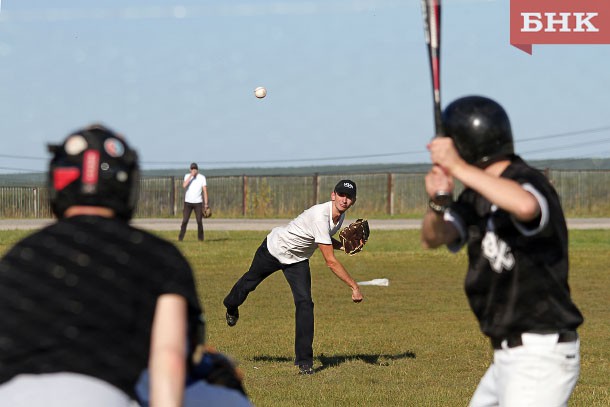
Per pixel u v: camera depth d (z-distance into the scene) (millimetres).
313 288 31188
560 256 7883
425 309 26312
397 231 56062
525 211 7277
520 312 7875
